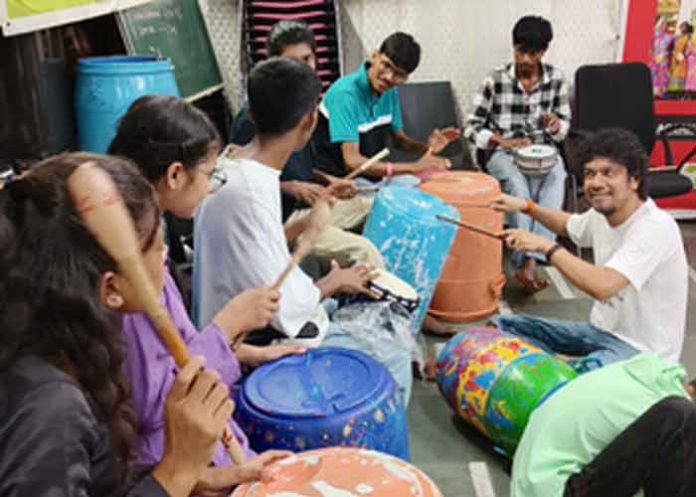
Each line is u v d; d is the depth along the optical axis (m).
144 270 0.84
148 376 1.21
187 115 1.40
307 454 1.38
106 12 3.02
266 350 1.87
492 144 3.90
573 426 1.70
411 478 1.30
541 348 2.53
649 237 2.12
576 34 4.34
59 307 0.79
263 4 3.92
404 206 2.74
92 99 2.78
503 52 4.34
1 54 2.58
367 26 4.27
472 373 2.24
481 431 2.31
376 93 3.31
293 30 2.82
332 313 2.27
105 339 0.83
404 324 2.21
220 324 1.52
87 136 2.84
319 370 1.82
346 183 2.62
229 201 1.79
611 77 4.04
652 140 4.13
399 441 1.77
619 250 2.17
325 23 3.98
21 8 2.37
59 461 0.75
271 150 1.90
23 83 2.66
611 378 1.73
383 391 1.73
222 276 1.83
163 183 1.39
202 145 1.40
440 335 3.08
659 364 1.75
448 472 2.23
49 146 2.77
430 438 2.40
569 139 3.94
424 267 2.72
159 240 0.91
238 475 1.24
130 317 1.20
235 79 4.26
